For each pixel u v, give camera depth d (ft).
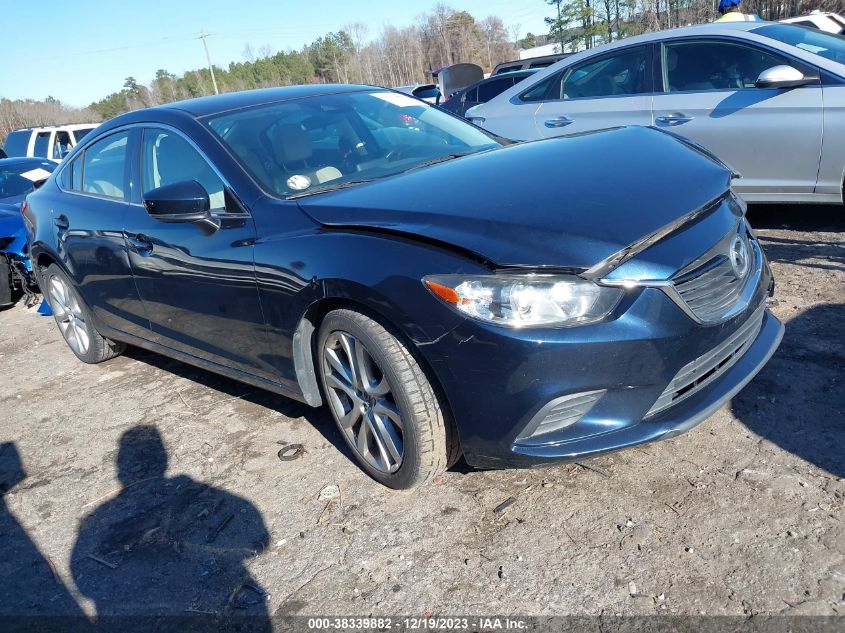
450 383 7.84
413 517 8.70
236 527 9.11
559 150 9.84
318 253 8.76
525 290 7.25
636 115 18.10
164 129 11.89
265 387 10.86
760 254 9.64
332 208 9.14
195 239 10.66
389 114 12.56
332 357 9.34
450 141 12.20
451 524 8.46
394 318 7.99
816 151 15.70
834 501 7.78
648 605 6.86
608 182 8.46
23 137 52.01
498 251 7.41
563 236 7.45
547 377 7.33
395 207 8.61
